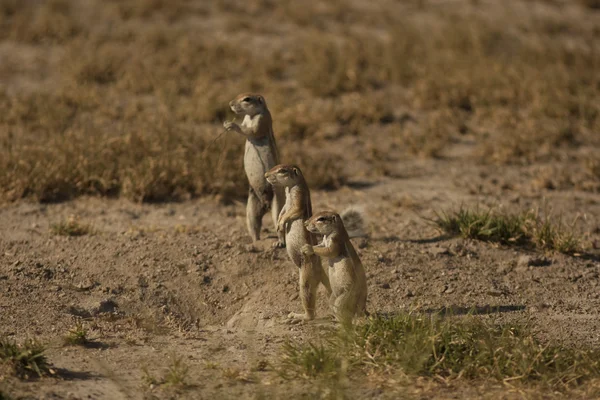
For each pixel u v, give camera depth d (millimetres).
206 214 23031
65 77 34281
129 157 25547
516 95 33250
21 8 43812
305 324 16328
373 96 33344
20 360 13852
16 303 17000
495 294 17891
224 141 26984
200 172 24844
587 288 18469
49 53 37969
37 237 20469
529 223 20891
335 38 40594
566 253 20109
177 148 26078
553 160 28297
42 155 24875
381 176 26922
